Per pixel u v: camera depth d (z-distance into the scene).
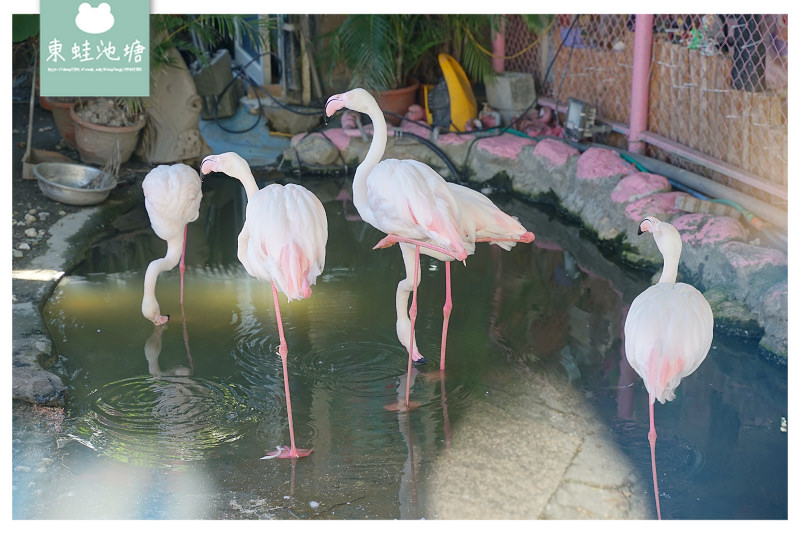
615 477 3.61
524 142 8.07
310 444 3.87
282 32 9.50
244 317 5.21
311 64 9.59
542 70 9.03
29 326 4.88
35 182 7.38
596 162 7.06
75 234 6.45
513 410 4.15
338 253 6.34
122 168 7.96
